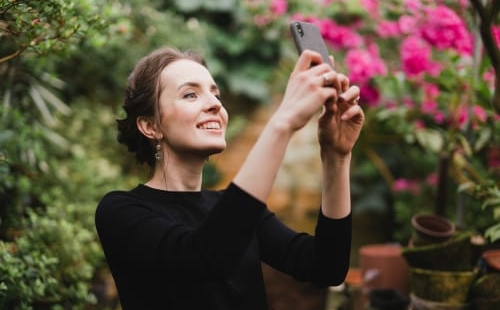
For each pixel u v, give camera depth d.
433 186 4.33
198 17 5.52
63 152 3.73
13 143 2.71
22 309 1.98
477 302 2.31
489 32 2.10
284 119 1.09
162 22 4.38
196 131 1.37
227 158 5.52
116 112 4.43
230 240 1.07
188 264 1.11
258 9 5.04
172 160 1.42
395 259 2.94
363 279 3.02
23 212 2.96
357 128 1.30
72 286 2.52
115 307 3.29
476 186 2.34
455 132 3.01
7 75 2.73
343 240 1.36
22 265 2.04
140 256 1.21
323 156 1.34
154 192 1.39
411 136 3.47
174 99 1.39
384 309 2.62
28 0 1.71
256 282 1.41
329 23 3.79
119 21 2.35
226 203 1.08
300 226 5.39
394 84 3.55
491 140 2.90
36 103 2.97
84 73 4.25
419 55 3.15
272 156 1.08
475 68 2.80
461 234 2.41
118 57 4.16
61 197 3.15
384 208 5.00
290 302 3.01
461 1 3.03
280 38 5.20
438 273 2.32
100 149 4.46
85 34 1.90
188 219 1.38
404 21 3.23
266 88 5.55
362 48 4.28
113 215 1.29
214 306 1.31
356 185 5.14
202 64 1.48
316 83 1.08
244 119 5.59
